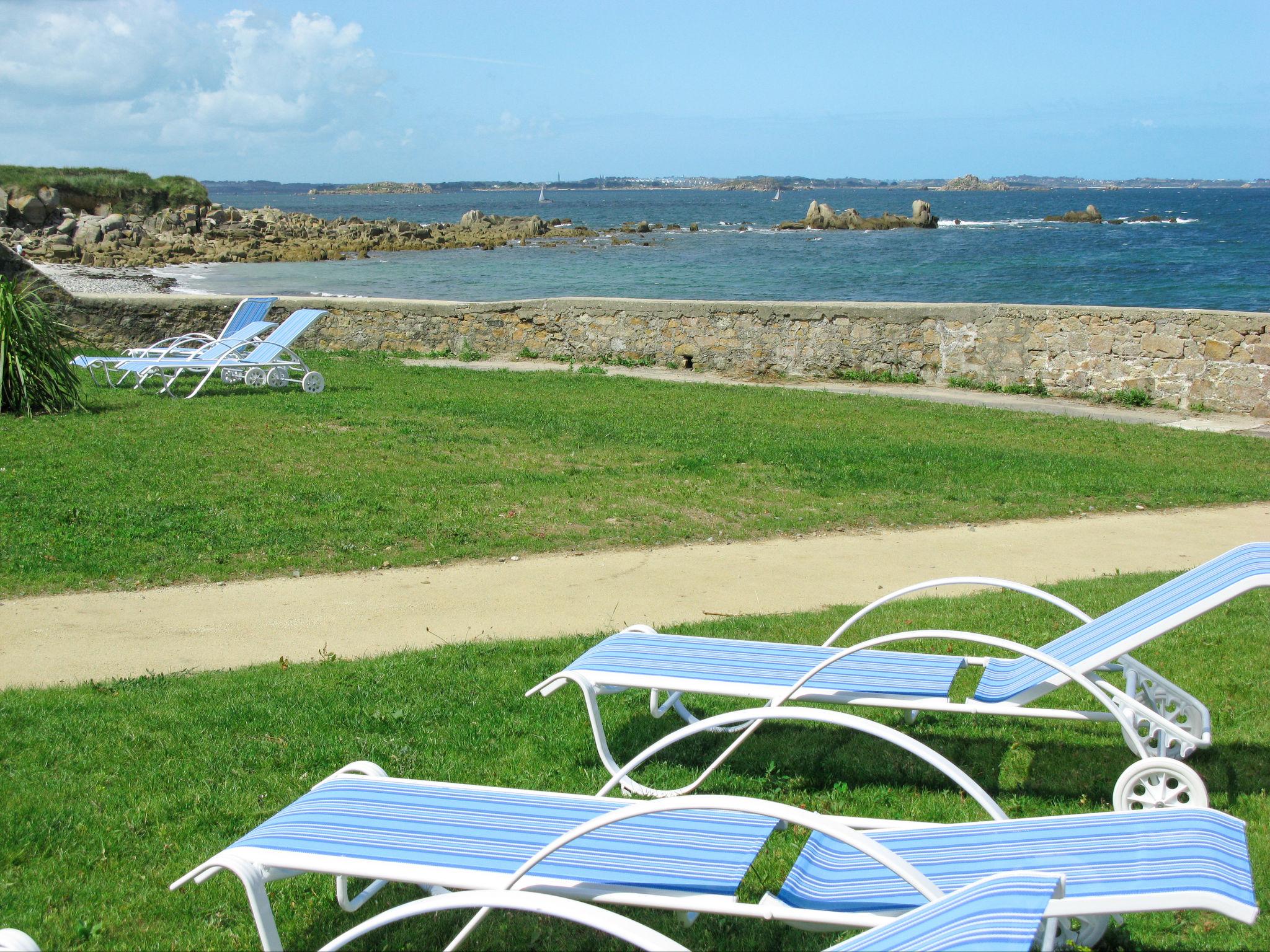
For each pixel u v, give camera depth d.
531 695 4.91
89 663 5.46
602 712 4.81
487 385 14.39
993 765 4.29
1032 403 13.97
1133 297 40.69
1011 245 73.50
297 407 12.15
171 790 4.00
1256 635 5.68
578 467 9.76
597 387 14.41
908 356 15.40
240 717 4.65
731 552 7.55
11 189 72.56
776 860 3.46
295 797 3.93
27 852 3.57
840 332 15.62
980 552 7.54
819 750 4.45
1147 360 13.84
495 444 10.64
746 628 5.78
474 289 41.22
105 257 55.44
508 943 3.15
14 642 5.73
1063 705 4.93
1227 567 3.71
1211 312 13.34
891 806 3.93
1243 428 12.46
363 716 4.69
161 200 90.88
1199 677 5.05
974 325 14.91
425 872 2.67
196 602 6.38
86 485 8.55
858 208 171.38
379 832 2.88
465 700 4.90
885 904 2.54
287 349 13.85
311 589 6.65
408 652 5.55
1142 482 9.59
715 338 16.27
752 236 88.25
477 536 7.68
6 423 10.74
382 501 8.46
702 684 4.00
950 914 2.08
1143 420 12.94
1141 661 5.31
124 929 3.15
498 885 2.60
